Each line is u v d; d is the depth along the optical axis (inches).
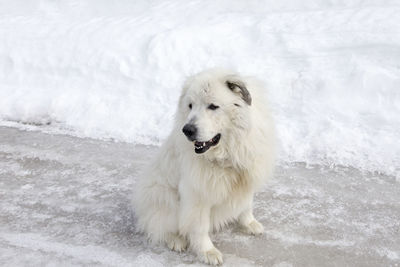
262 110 130.0
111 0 382.9
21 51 302.8
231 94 121.9
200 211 132.5
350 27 255.4
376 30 246.5
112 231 152.2
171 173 136.8
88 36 301.4
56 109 248.5
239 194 134.0
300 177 173.6
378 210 150.6
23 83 283.4
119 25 311.1
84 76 273.6
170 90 245.0
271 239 141.3
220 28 281.7
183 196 132.2
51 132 232.4
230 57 255.6
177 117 133.7
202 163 128.1
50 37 311.3
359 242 135.8
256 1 324.5
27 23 343.0
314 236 140.6
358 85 213.2
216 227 144.6
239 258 133.6
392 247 132.6
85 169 194.5
